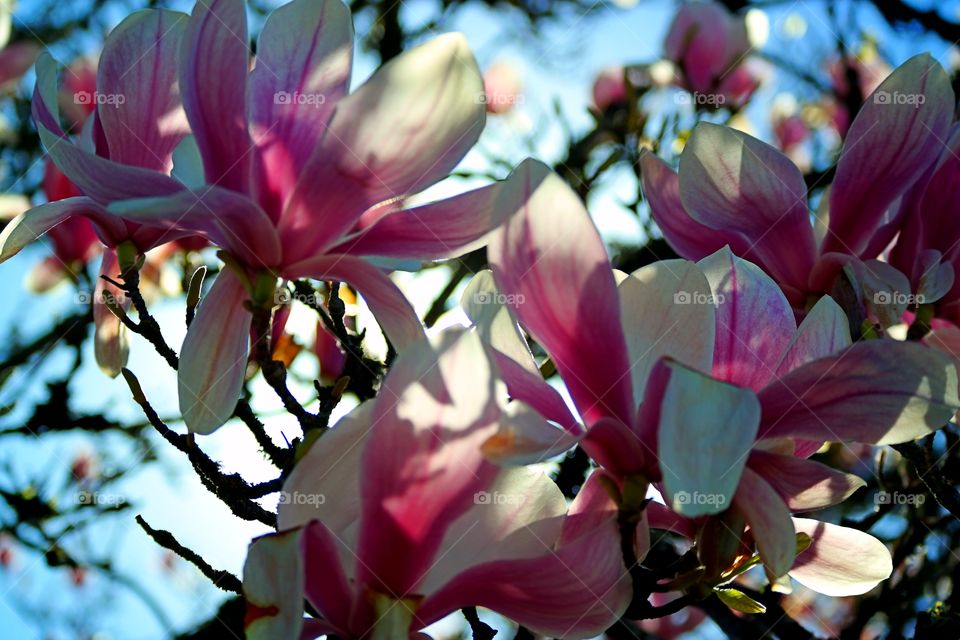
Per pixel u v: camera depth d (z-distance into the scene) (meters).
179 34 1.00
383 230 0.95
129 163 1.00
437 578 0.90
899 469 1.25
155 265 1.29
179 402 0.96
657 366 0.89
